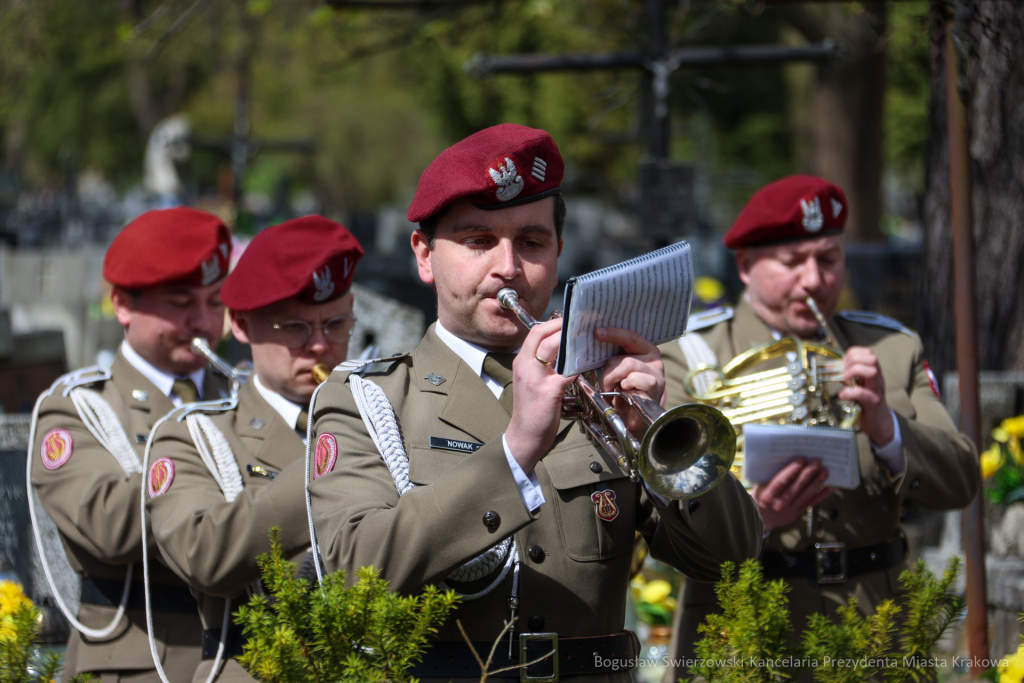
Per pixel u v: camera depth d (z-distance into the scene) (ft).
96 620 19.03
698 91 90.33
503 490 12.85
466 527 12.74
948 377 29.50
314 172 192.34
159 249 21.09
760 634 13.01
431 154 184.14
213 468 17.87
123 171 165.68
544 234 14.25
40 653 15.24
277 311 18.93
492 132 14.44
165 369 21.57
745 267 21.95
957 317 20.79
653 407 12.47
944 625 14.47
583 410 13.71
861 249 63.26
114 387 21.15
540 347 12.89
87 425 19.79
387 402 14.44
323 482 13.99
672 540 14.65
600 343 12.78
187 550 16.34
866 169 78.64
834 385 20.67
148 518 17.97
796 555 19.43
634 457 12.67
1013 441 28.32
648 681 26.08
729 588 13.32
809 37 76.79
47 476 19.20
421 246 15.16
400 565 12.76
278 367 19.01
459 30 55.11
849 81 77.20
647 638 28.07
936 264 32.53
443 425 14.24
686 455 12.66
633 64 42.14
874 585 19.53
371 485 13.76
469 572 13.47
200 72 139.23
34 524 19.63
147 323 21.27
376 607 12.18
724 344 21.35
